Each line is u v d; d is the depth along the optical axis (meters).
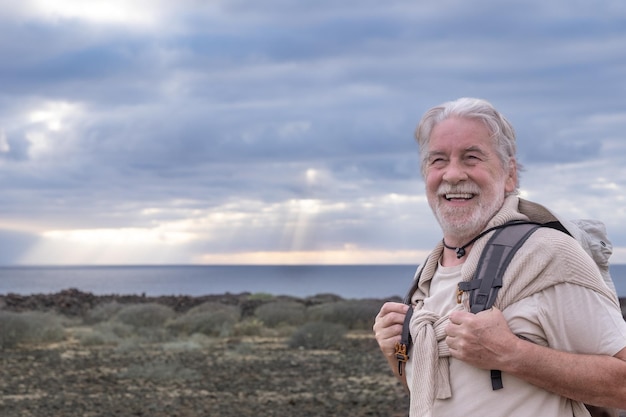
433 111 2.93
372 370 16.77
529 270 2.59
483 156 2.81
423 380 2.68
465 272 2.72
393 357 2.90
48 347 22.16
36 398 13.51
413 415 2.69
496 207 2.82
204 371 16.89
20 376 16.27
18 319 23.20
